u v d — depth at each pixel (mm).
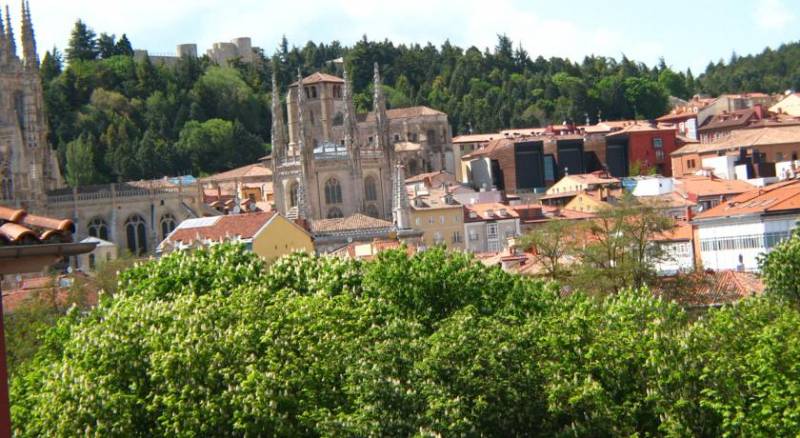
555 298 136875
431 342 110938
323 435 101500
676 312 122938
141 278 138625
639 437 108688
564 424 107812
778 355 108000
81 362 111812
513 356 108250
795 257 160125
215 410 105500
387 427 102188
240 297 121500
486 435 106000
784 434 102500
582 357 111438
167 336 112188
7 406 50875
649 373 109438
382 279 133250
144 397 109812
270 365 108875
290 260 138250
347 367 108375
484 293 133750
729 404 105250
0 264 49812
